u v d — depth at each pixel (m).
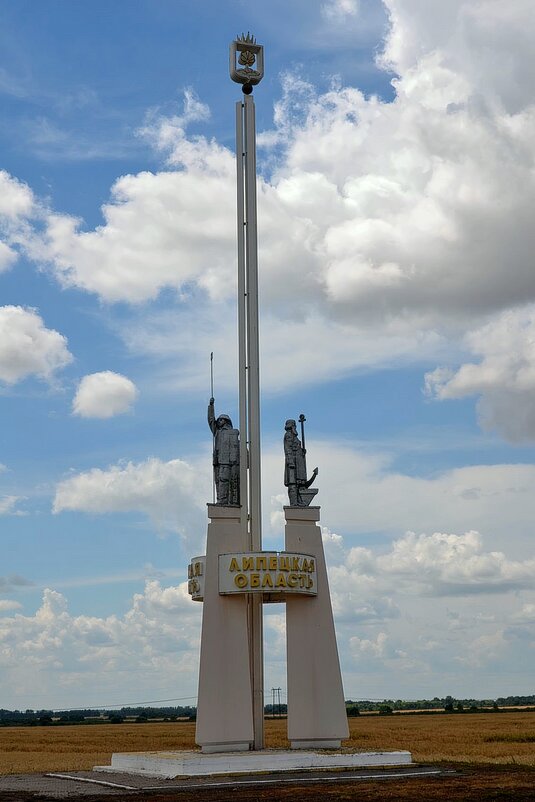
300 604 39.41
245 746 37.59
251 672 39.41
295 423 41.59
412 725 98.44
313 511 40.47
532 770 35.84
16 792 31.77
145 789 30.91
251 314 42.09
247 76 44.12
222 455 40.31
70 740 81.44
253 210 43.19
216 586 38.38
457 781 31.67
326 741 38.75
